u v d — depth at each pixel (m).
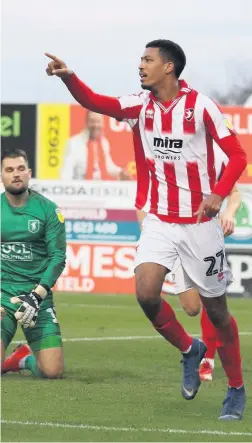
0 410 18.50
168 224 18.00
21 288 22.19
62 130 47.25
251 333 33.03
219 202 17.20
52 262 21.83
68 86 17.80
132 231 46.69
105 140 47.00
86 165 47.16
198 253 17.91
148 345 29.20
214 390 21.28
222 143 17.45
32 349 22.55
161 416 18.27
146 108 17.78
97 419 17.84
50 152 47.31
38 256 22.22
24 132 47.50
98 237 46.97
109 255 46.91
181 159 17.70
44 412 18.41
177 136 17.59
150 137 17.84
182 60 17.67
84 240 47.06
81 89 17.77
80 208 47.06
